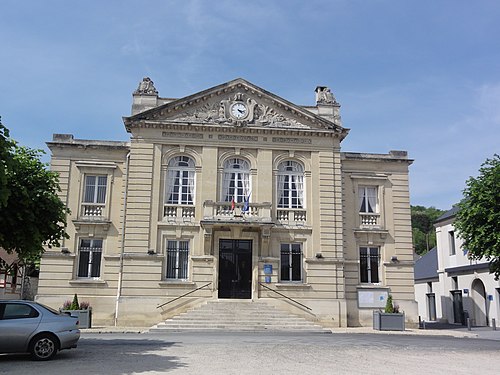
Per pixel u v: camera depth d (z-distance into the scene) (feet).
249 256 92.02
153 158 92.84
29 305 44.68
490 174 68.28
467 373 39.09
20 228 57.26
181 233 90.58
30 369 38.22
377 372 38.65
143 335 69.15
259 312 84.23
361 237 97.19
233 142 94.84
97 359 43.70
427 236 227.20
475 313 113.29
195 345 54.19
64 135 94.89
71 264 90.17
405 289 96.07
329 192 95.50
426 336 76.23
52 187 63.16
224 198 93.56
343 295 91.91
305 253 92.68
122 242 89.86
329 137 97.45
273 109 96.99
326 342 59.41
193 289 88.79
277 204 94.32
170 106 93.66
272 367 39.83
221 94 96.07
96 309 88.84
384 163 100.89
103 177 95.04
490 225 67.05
